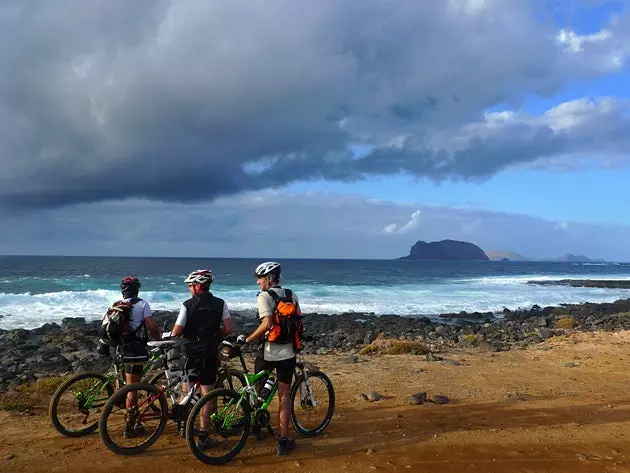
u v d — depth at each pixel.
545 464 4.86
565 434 5.80
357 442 5.42
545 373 9.55
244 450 5.10
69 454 4.92
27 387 7.91
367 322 24.03
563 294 44.47
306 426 5.69
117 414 5.05
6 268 71.88
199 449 4.70
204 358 4.92
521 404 7.20
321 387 5.84
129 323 5.27
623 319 25.12
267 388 5.19
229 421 4.98
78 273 60.12
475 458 4.98
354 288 44.19
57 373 12.21
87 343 16.67
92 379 5.68
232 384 5.60
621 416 6.61
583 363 10.55
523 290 47.53
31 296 29.34
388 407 6.96
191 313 4.96
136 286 5.42
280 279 5.34
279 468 4.67
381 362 10.91
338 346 17.55
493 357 11.66
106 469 4.57
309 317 25.53
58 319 23.14
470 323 24.92
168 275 57.91
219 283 47.62
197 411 4.73
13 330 18.73
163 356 5.19
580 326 22.47
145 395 5.10
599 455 5.13
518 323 24.09
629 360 10.82
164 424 5.12
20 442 5.26
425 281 58.44
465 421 6.30
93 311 25.50
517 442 5.48
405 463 4.82
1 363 13.65
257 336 5.02
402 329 22.09
